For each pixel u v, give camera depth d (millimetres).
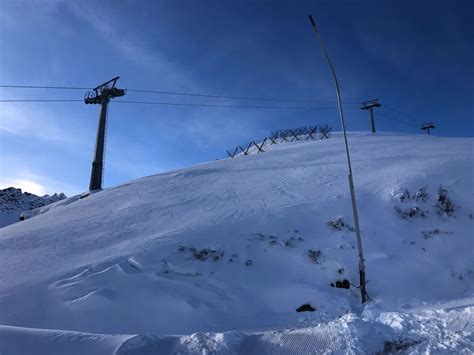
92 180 46344
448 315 5945
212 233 16328
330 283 13297
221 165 34000
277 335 5395
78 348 5188
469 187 19562
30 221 24812
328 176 24297
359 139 40688
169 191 26016
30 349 5191
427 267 14094
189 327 10672
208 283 12836
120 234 17719
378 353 4758
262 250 14930
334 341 4980
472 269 13828
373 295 12703
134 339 5270
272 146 48938
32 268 14289
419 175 21266
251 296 12484
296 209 18656
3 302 11328
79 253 15609
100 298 11227
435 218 17281
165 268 13414
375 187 20719
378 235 16031
